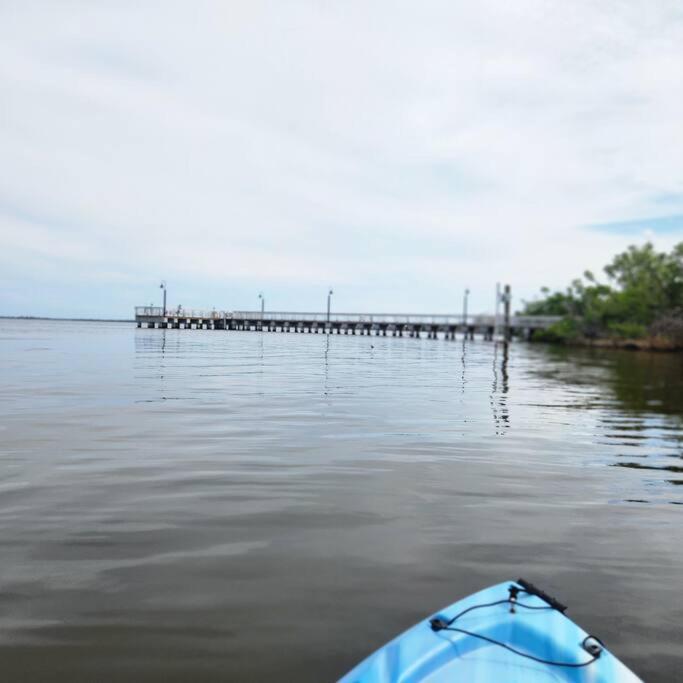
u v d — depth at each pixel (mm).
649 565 3961
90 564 3721
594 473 6402
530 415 10570
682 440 8367
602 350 46719
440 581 3639
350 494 5395
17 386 12680
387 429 8719
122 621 3049
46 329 73875
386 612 3230
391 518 4777
